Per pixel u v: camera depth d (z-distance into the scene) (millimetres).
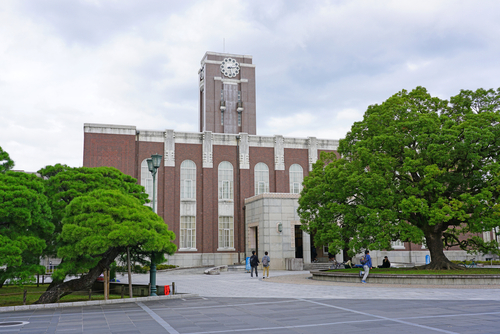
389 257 44438
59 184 20109
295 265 36156
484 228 21516
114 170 23156
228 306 14438
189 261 42312
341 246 23906
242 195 44469
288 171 46438
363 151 23750
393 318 11211
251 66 65625
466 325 10062
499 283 20609
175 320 11734
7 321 12234
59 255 16391
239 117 63938
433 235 24812
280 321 11164
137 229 16484
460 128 22391
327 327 10156
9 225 16531
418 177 24547
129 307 14945
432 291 17750
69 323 11656
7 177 17156
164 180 42781
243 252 43656
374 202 22984
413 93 26906
